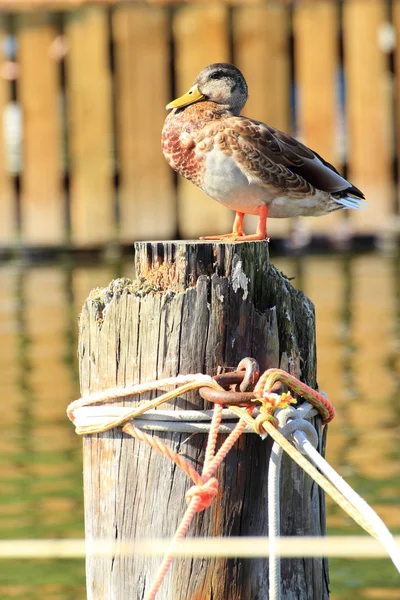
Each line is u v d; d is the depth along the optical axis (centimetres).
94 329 590
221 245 579
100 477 596
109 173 2275
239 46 2266
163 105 2261
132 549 589
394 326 1634
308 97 2286
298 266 2144
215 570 581
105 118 2261
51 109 2245
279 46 2277
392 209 2344
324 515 628
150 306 575
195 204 2273
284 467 592
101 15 2231
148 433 580
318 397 593
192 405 575
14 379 1405
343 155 2336
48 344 1576
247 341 578
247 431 575
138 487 586
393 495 1027
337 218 2339
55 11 2228
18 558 950
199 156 783
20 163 2291
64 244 2280
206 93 805
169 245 582
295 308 601
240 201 795
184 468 561
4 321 1711
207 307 573
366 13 2291
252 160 772
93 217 2286
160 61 2252
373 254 2272
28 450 1166
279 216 821
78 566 938
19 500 1039
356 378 1382
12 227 2280
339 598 872
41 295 1902
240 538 584
